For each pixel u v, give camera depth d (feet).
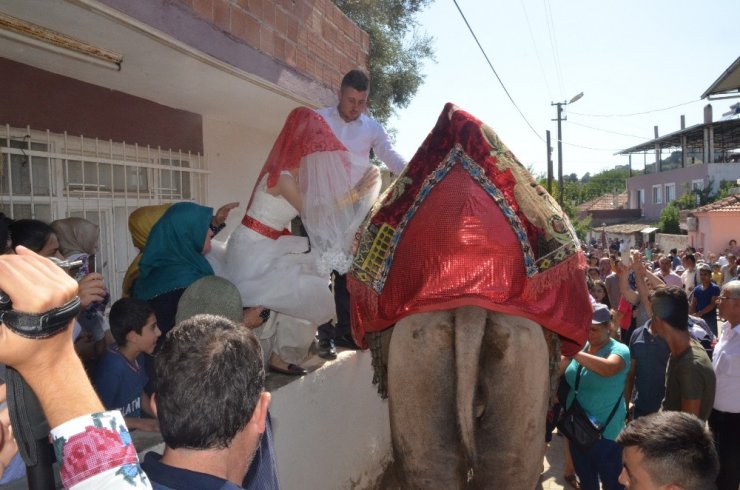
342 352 16.21
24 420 5.35
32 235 10.26
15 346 3.88
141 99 19.17
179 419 4.85
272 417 12.29
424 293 9.56
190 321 5.46
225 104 20.45
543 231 10.14
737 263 57.77
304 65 20.10
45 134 15.76
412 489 9.77
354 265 10.88
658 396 16.42
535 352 9.55
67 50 13.37
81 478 3.98
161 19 13.37
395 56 41.60
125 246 18.69
